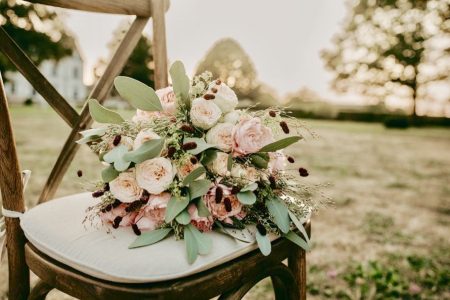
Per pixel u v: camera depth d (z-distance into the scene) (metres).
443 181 5.25
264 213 0.96
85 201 1.05
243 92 27.97
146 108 0.94
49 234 0.89
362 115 27.20
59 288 0.85
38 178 3.98
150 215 0.87
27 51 20.55
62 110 1.21
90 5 1.24
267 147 0.91
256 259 0.90
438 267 2.23
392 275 1.99
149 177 0.85
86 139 0.94
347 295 1.87
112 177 0.87
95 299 0.78
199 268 0.78
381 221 3.15
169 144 0.91
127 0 1.29
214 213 0.87
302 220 1.01
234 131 0.92
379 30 25.94
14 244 0.98
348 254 2.40
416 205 3.81
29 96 31.73
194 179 0.87
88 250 0.81
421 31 24.73
